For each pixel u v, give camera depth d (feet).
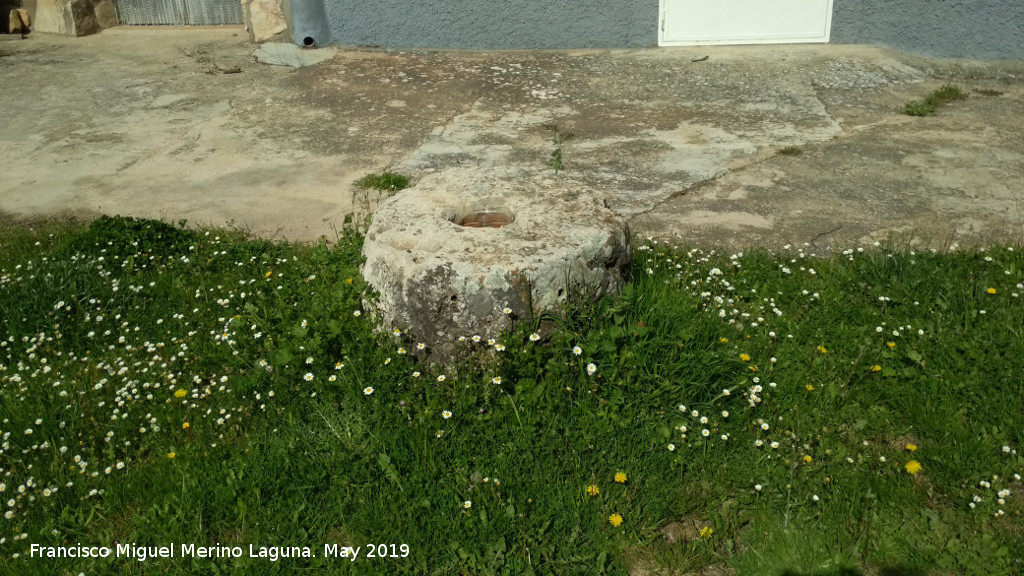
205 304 13.12
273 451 9.77
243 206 17.08
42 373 11.52
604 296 11.23
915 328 11.87
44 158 19.85
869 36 26.27
